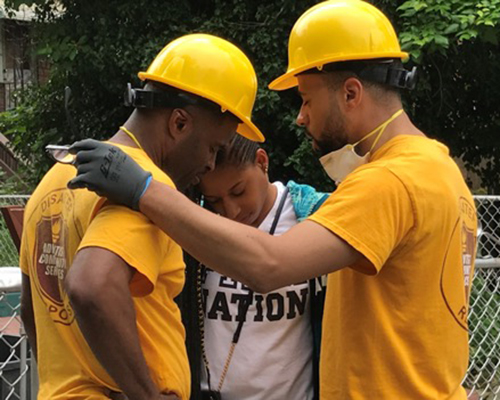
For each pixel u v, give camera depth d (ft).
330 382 6.75
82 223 5.95
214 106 6.27
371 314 6.44
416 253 6.31
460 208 6.62
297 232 6.04
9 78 46.98
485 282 13.32
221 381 7.91
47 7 33.09
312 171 29.14
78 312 5.33
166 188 5.73
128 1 30.68
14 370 9.66
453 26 26.32
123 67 31.40
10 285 8.63
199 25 31.09
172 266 6.07
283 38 29.45
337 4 6.76
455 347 6.66
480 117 34.19
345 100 6.59
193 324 7.89
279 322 7.88
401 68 6.73
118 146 5.94
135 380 5.50
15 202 22.74
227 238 5.73
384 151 6.57
